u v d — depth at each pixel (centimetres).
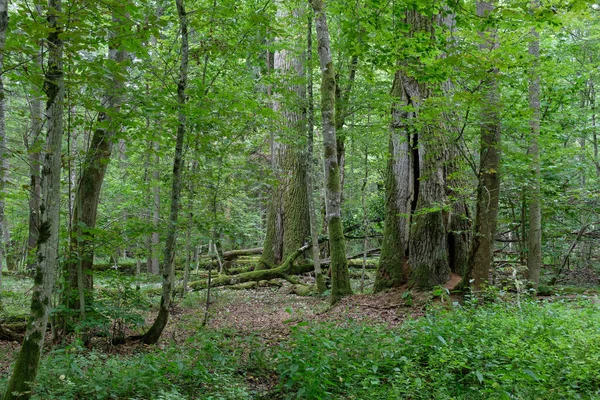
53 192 404
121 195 1783
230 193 895
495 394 427
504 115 746
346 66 1270
